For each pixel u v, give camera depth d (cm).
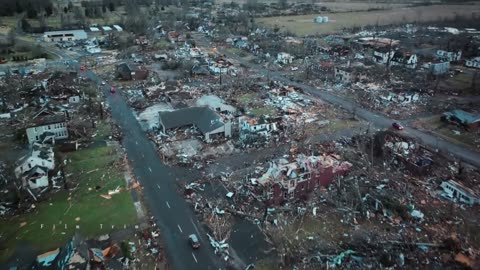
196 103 8406
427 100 9081
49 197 5088
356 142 6706
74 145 6444
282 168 5312
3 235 4341
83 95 8950
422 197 5119
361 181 5459
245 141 6712
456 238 4309
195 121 7331
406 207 4800
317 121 7731
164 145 6638
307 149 6450
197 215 4775
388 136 6706
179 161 6091
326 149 6469
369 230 4478
